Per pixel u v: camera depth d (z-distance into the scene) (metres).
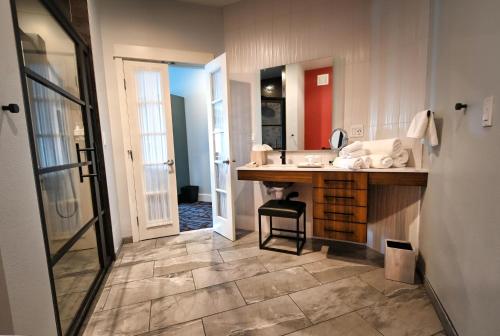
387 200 2.15
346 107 2.29
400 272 1.78
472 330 1.08
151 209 2.77
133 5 2.49
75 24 1.97
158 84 2.69
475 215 1.07
